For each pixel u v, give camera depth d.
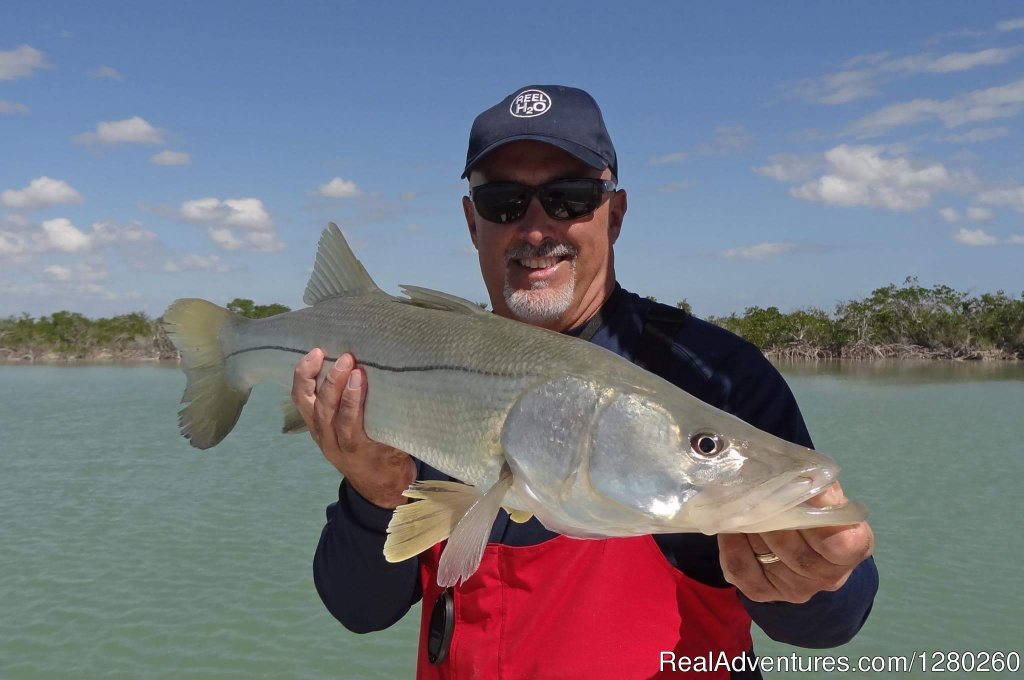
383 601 3.34
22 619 9.63
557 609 2.92
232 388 4.06
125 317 105.62
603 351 2.73
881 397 41.06
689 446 2.38
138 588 10.77
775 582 2.35
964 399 39.75
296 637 9.10
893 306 93.44
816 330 93.50
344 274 3.63
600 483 2.50
